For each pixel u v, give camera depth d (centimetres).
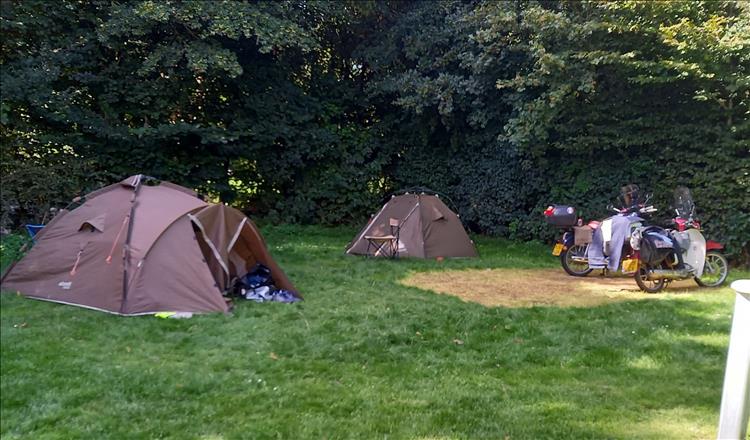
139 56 1107
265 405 378
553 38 972
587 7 966
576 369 463
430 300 678
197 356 466
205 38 1087
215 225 655
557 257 1030
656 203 967
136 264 589
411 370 454
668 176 958
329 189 1320
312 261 922
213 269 647
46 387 390
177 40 1094
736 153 904
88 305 589
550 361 482
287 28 1116
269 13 1167
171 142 1146
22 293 622
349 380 429
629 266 745
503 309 643
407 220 1008
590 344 524
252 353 478
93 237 618
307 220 1340
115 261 595
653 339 539
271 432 340
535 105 978
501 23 1023
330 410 374
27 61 912
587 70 930
